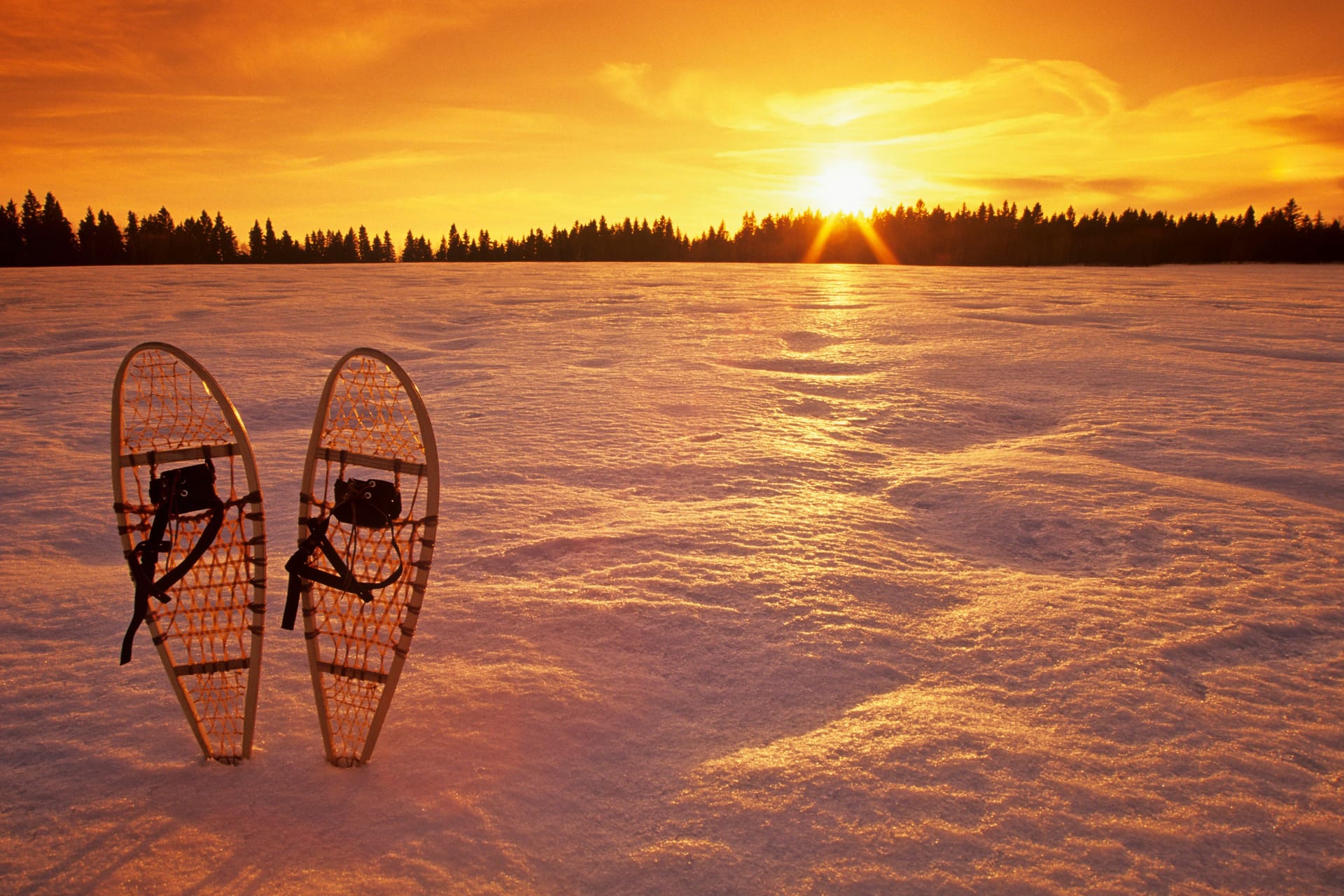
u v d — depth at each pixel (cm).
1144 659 307
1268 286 3450
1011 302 2486
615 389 944
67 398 921
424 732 244
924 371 1143
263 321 1734
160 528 205
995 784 222
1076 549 452
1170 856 195
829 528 464
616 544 426
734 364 1198
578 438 703
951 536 482
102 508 509
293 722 248
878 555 422
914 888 183
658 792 220
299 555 207
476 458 626
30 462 634
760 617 337
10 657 295
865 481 599
